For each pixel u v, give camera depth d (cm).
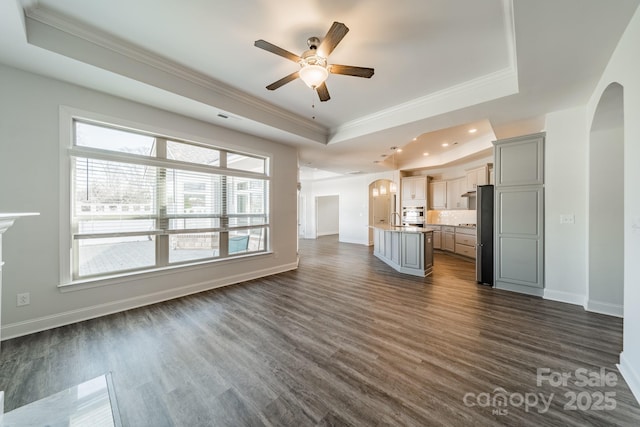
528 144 343
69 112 252
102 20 203
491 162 588
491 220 384
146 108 300
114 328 246
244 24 208
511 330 243
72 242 262
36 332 236
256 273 434
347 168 742
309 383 171
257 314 282
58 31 205
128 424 138
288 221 488
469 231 597
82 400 155
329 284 398
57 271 249
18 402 153
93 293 271
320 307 303
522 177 349
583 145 303
